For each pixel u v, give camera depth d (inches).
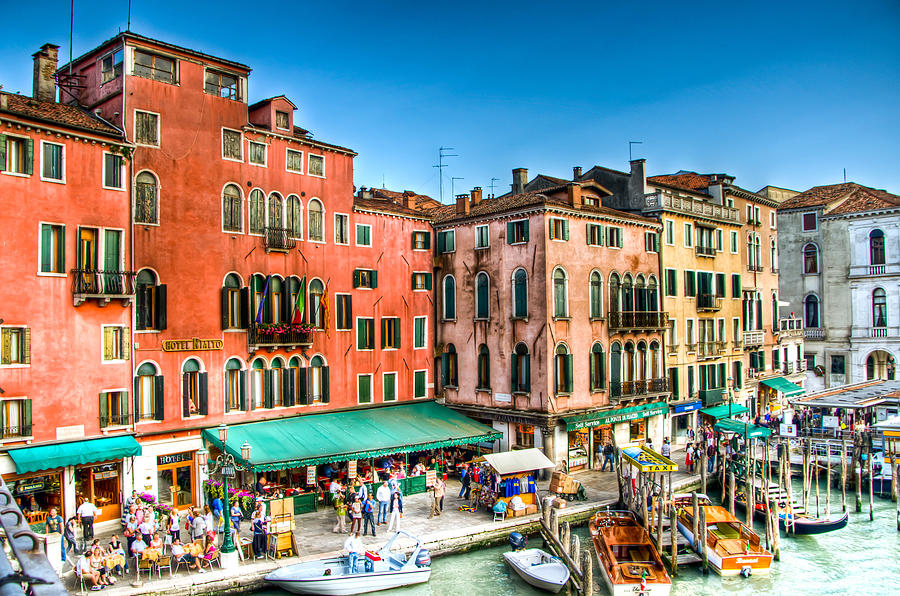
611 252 1339.8
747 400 1720.0
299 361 1128.8
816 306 2007.9
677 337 1488.7
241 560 790.5
